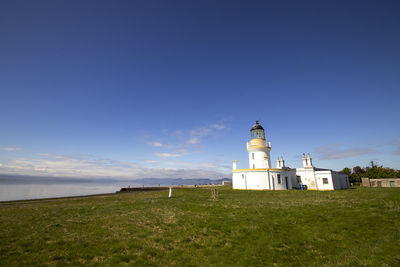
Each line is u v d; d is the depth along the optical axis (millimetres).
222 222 14344
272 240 11219
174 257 9250
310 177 44281
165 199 28328
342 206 18375
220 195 31562
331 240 11195
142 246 10297
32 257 8883
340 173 47375
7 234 11945
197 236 11805
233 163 47969
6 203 30312
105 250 9758
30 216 17188
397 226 12422
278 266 8664
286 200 24000
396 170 64938
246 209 18469
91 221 15000
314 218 14719
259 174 42500
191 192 39281
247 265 8727
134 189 81688
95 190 90312
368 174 66125
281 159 54406
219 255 9547
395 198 21469
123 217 16234
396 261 8297
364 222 13414
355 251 9641
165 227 13398
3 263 8281
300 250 10148
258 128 51625
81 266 8234
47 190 83375
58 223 14453
